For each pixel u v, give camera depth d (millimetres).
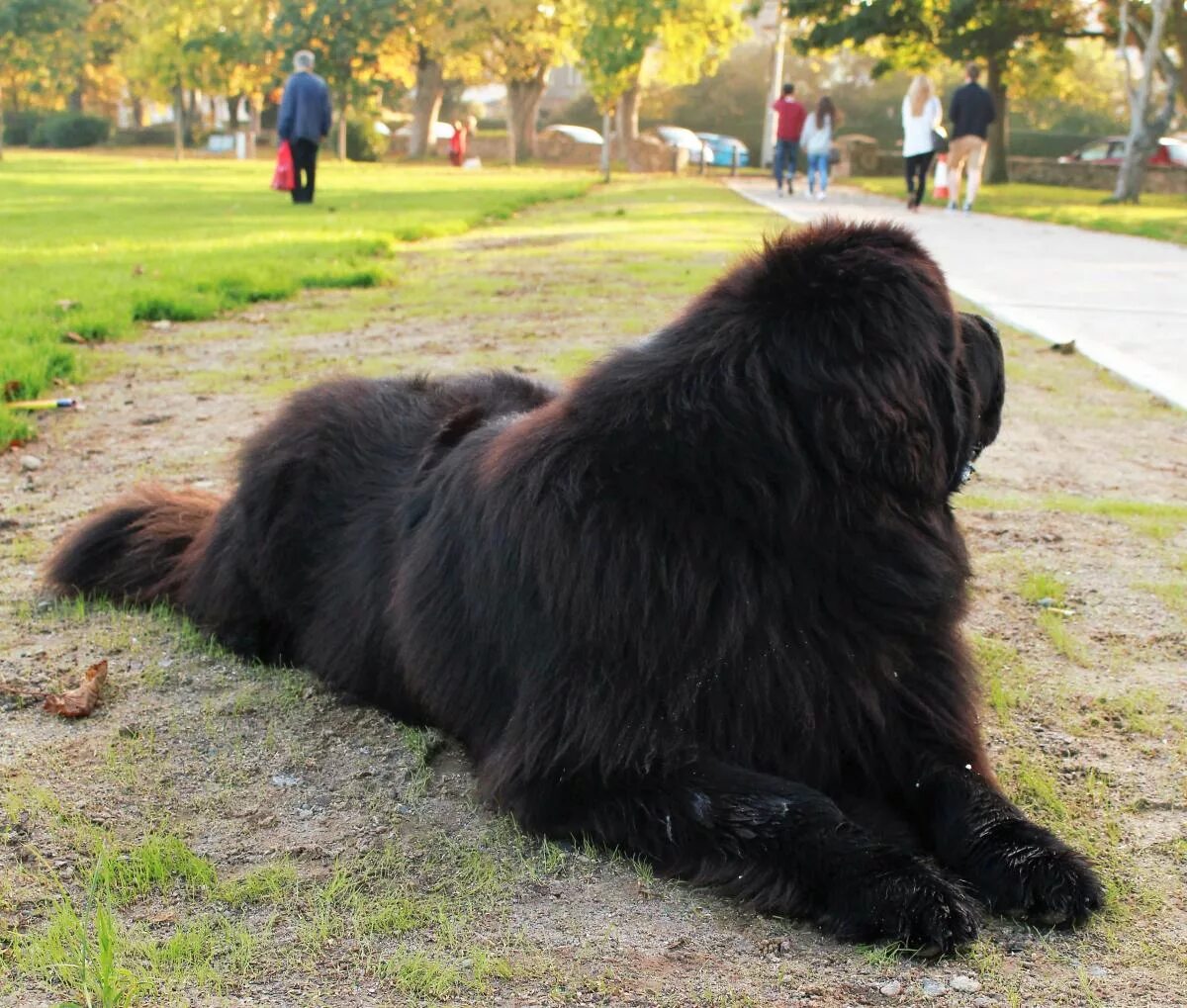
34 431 6641
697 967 2508
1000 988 2463
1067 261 14750
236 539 4258
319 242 15242
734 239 16656
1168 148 45188
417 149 62312
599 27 40375
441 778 3340
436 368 7996
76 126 70375
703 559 2850
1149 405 7785
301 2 54719
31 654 4125
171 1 55344
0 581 4766
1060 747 3578
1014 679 4051
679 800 2791
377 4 53562
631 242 16156
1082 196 33594
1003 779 3371
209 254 14141
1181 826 3146
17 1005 2340
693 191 32562
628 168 53469
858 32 37562
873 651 2938
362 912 2689
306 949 2557
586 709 2900
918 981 2475
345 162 56000
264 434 4332
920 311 2881
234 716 3717
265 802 3195
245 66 57625
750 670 2854
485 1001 2396
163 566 4625
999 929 2691
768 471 2836
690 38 47656
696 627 2838
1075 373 8609
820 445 2822
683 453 2875
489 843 2996
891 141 73125
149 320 10297
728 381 2875
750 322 2920
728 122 74625
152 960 2484
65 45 65062
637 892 2766
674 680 2854
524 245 16031
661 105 74250
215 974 2449
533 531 3023
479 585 3209
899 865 2645
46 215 21297
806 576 2877
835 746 2951
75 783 3244
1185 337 9703
